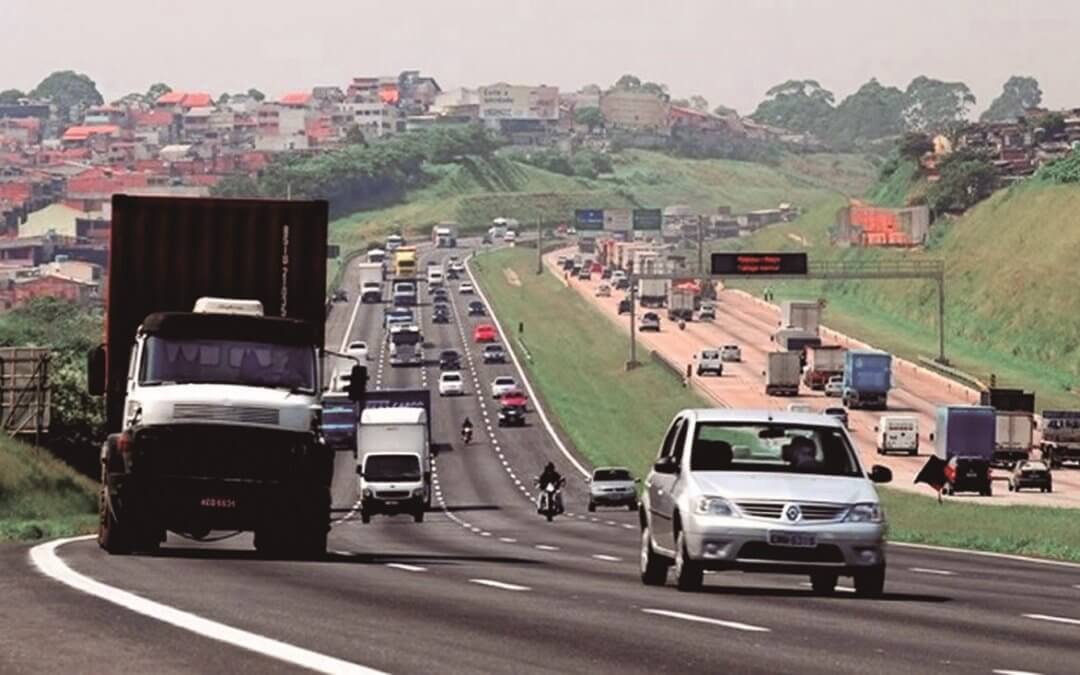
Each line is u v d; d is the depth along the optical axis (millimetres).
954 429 147125
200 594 26781
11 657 18531
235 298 44469
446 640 21219
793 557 31625
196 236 44344
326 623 22844
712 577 38719
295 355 41125
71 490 91438
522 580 34312
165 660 18328
